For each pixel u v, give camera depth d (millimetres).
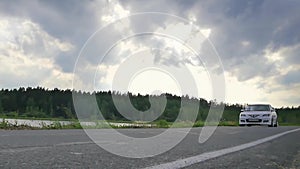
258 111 21641
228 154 4527
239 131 11023
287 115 55594
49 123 11203
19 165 2891
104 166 3035
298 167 3816
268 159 4305
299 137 9117
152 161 3467
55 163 3064
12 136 5980
